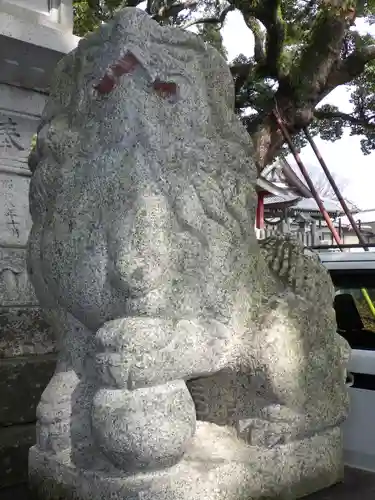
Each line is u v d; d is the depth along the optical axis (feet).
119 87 5.84
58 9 9.58
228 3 30.17
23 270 9.39
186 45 6.05
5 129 9.34
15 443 7.97
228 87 6.48
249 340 6.17
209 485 5.60
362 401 9.49
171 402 5.38
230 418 6.45
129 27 5.67
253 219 6.57
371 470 8.37
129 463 5.27
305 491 6.61
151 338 5.38
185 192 5.84
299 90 25.40
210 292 5.88
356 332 10.51
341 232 46.09
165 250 5.63
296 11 30.22
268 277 6.70
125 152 5.85
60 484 5.90
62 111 6.50
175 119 5.90
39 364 8.52
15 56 8.79
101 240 5.74
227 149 6.28
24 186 9.59
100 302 5.74
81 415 6.02
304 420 6.50
